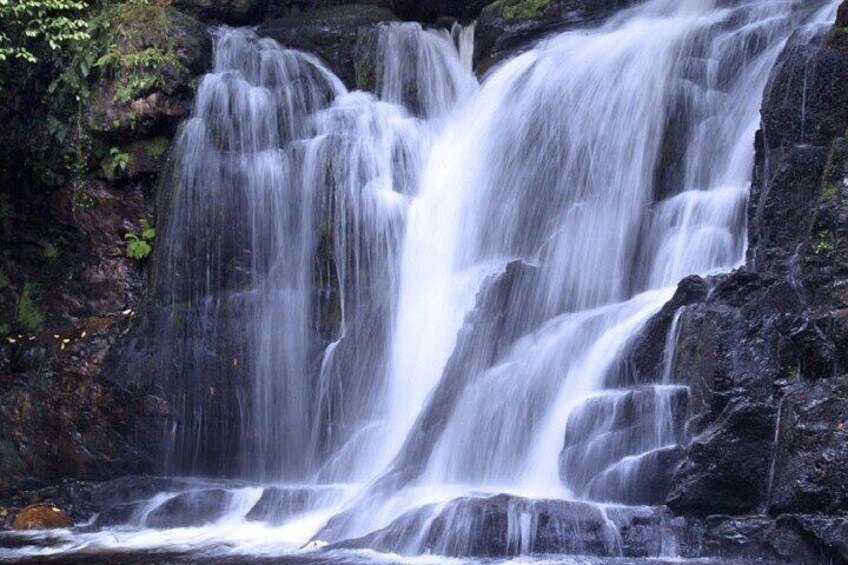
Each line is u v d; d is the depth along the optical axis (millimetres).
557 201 13742
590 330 10992
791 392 8719
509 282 12094
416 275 14242
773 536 8258
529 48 16547
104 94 15758
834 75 10688
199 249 14391
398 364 13602
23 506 13258
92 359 14289
